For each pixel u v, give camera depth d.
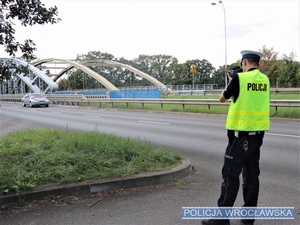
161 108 23.58
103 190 5.08
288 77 42.66
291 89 30.80
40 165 5.60
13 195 4.55
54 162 5.73
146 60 108.62
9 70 6.02
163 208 4.44
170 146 9.09
